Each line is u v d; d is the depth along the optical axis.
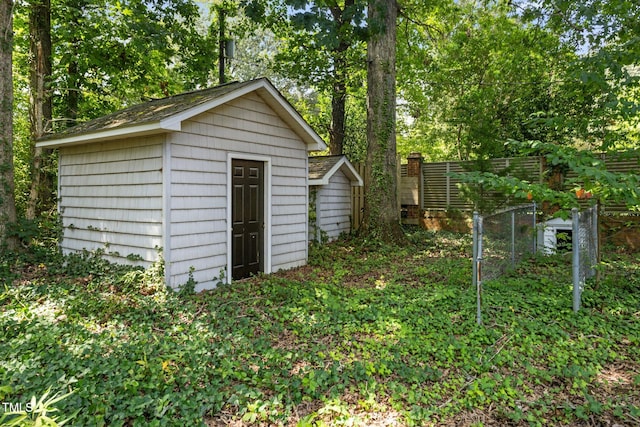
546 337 4.15
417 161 13.59
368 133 10.23
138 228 6.00
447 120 15.31
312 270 7.77
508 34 14.12
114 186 6.42
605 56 5.52
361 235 10.48
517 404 2.95
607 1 7.75
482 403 2.96
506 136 12.72
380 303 5.31
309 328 4.36
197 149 5.97
